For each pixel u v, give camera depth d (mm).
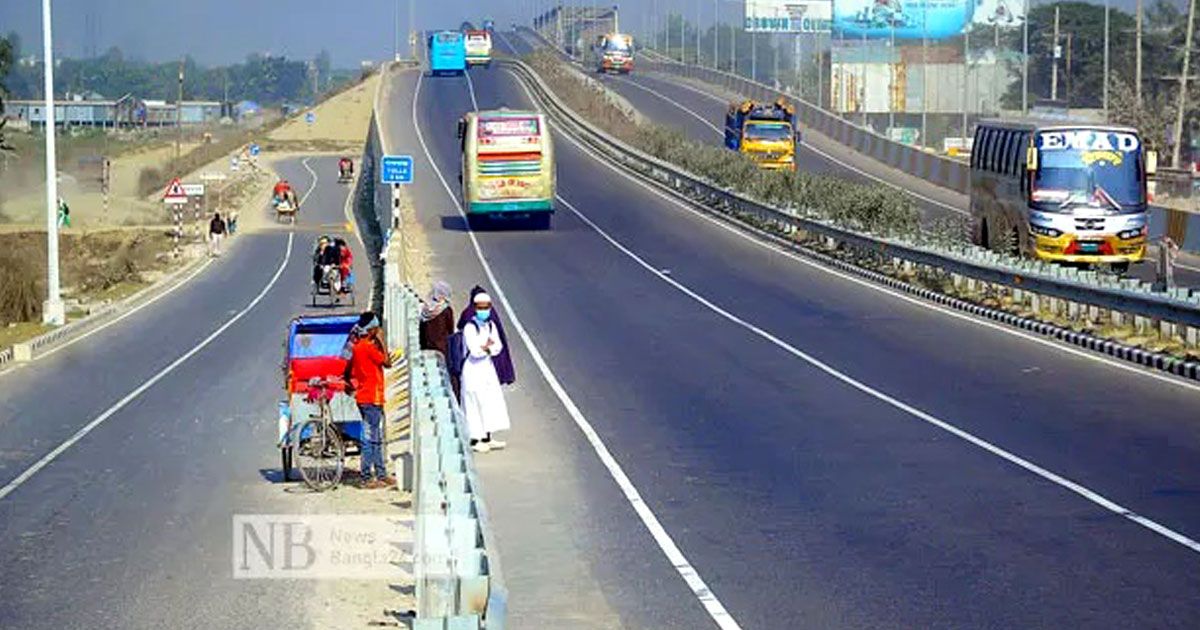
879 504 16172
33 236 70750
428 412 14375
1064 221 40344
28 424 25531
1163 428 20047
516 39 197125
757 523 15516
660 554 14383
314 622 12836
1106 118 72562
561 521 15984
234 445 23094
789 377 26000
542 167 56125
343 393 19703
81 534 16609
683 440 20500
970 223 49406
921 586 12828
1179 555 13547
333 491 19344
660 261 47375
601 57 140250
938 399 23188
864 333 31531
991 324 32469
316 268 49062
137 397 28875
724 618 12094
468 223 59438
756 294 39125
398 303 30438
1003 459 18359
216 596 13773
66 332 41062
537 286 41875
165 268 63312
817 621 11891
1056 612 11867
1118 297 28406
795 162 75562
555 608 12602
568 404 23938
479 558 7977
